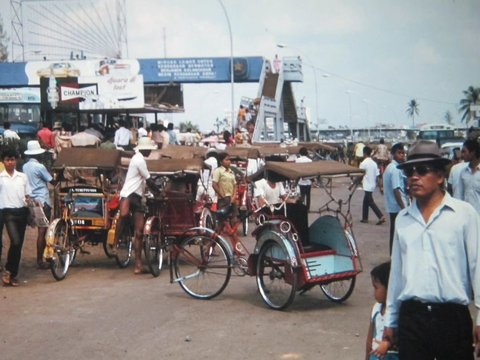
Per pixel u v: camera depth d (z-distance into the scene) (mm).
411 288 4012
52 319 8156
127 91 26406
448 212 4020
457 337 3949
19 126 34188
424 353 4000
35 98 37500
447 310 3959
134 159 11062
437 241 3984
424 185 4066
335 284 9188
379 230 17016
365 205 18719
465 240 3977
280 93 55406
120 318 8180
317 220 9273
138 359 6527
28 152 11570
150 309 8672
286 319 8117
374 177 18594
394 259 4199
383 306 4473
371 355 4434
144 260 12336
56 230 10789
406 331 4031
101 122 32938
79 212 11469
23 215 10352
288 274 8516
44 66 44625
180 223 11820
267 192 12641
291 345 6953
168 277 11023
